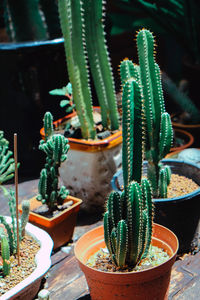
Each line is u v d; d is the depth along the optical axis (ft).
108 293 1.89
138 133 1.82
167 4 3.85
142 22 4.51
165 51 5.23
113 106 2.92
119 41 5.11
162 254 2.02
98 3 2.70
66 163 2.87
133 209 1.80
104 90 2.89
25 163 3.49
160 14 3.90
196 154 3.08
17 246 2.07
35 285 2.02
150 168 2.44
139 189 1.79
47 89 3.32
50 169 2.50
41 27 3.45
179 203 2.30
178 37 4.09
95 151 2.72
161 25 4.03
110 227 1.89
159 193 2.46
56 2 3.47
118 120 2.97
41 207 2.62
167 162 2.71
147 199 1.90
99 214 2.93
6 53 3.18
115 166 2.86
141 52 2.25
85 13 2.71
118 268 1.93
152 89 2.30
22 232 2.26
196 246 2.49
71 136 2.92
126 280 1.82
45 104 3.37
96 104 3.80
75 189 2.93
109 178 2.85
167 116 2.32
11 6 3.40
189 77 4.04
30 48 3.14
